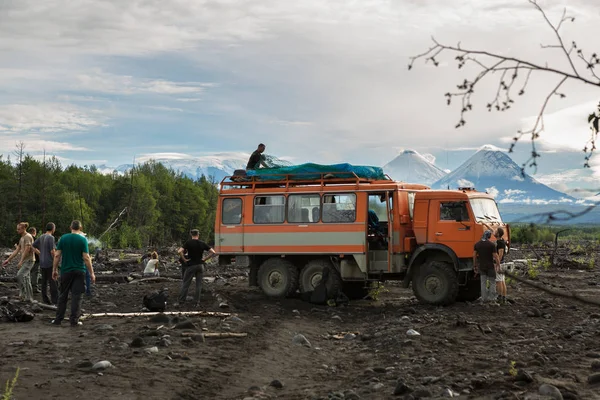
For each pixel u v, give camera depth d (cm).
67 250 1478
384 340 1370
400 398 880
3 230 10494
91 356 1120
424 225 1983
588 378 923
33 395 872
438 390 890
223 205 2211
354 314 1862
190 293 2136
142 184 13338
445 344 1296
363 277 2039
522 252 4772
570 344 1276
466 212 1938
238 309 1859
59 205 11144
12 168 11675
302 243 2089
